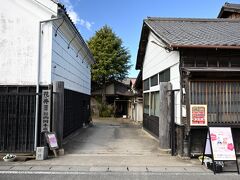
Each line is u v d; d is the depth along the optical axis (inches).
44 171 255.0
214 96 315.9
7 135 320.2
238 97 317.1
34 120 323.0
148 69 595.2
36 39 338.3
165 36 361.7
